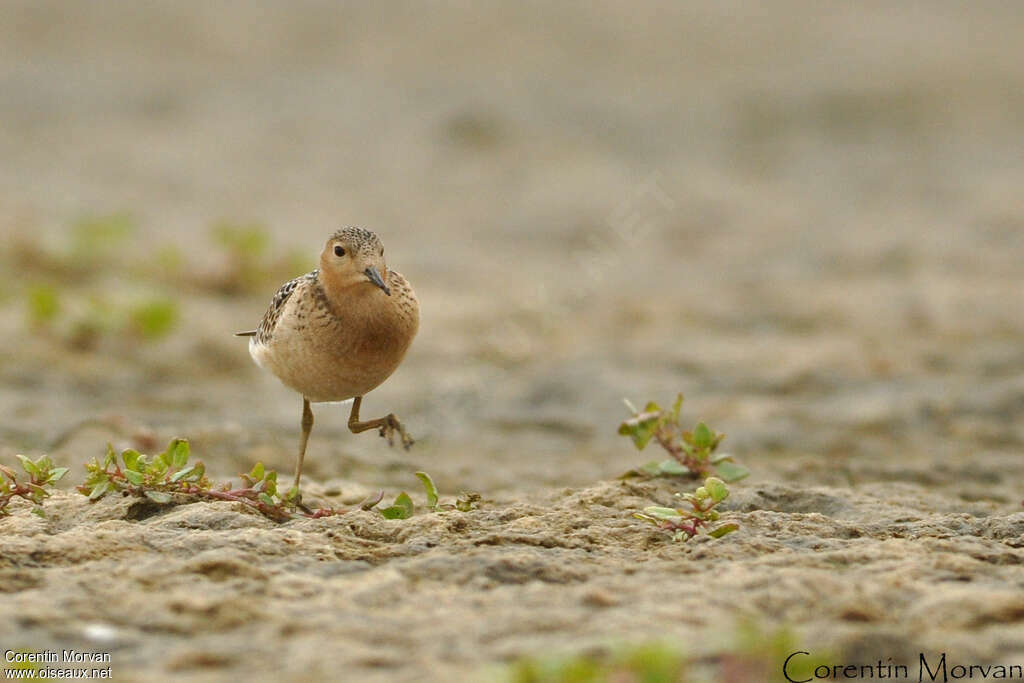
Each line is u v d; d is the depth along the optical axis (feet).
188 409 44.04
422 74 113.09
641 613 20.99
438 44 120.26
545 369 51.42
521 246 74.18
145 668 19.07
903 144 96.02
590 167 91.04
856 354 52.65
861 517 29.25
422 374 50.57
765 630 20.20
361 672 18.79
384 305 28.12
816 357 52.34
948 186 85.46
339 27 123.34
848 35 122.31
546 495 31.63
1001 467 38.17
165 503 27.84
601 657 18.95
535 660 18.61
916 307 59.88
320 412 44.75
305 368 28.53
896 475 37.11
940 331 55.77
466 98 106.01
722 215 80.38
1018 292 61.87
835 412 44.93
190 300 59.88
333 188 85.71
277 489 30.89
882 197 83.66
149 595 21.80
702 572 23.50
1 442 37.22
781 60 115.96
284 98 106.11
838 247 72.54
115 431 38.65
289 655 19.44
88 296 52.60
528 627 20.51
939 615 21.02
